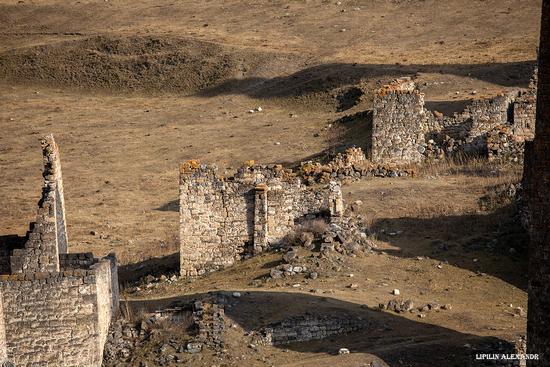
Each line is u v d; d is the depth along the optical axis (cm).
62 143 18988
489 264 8781
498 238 9212
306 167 11912
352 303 7656
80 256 7412
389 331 7206
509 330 7244
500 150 12200
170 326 7219
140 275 9894
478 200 10394
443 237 9381
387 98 12888
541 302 5475
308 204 9519
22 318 6762
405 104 12850
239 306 7525
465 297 8119
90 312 6794
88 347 6800
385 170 11806
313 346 7056
